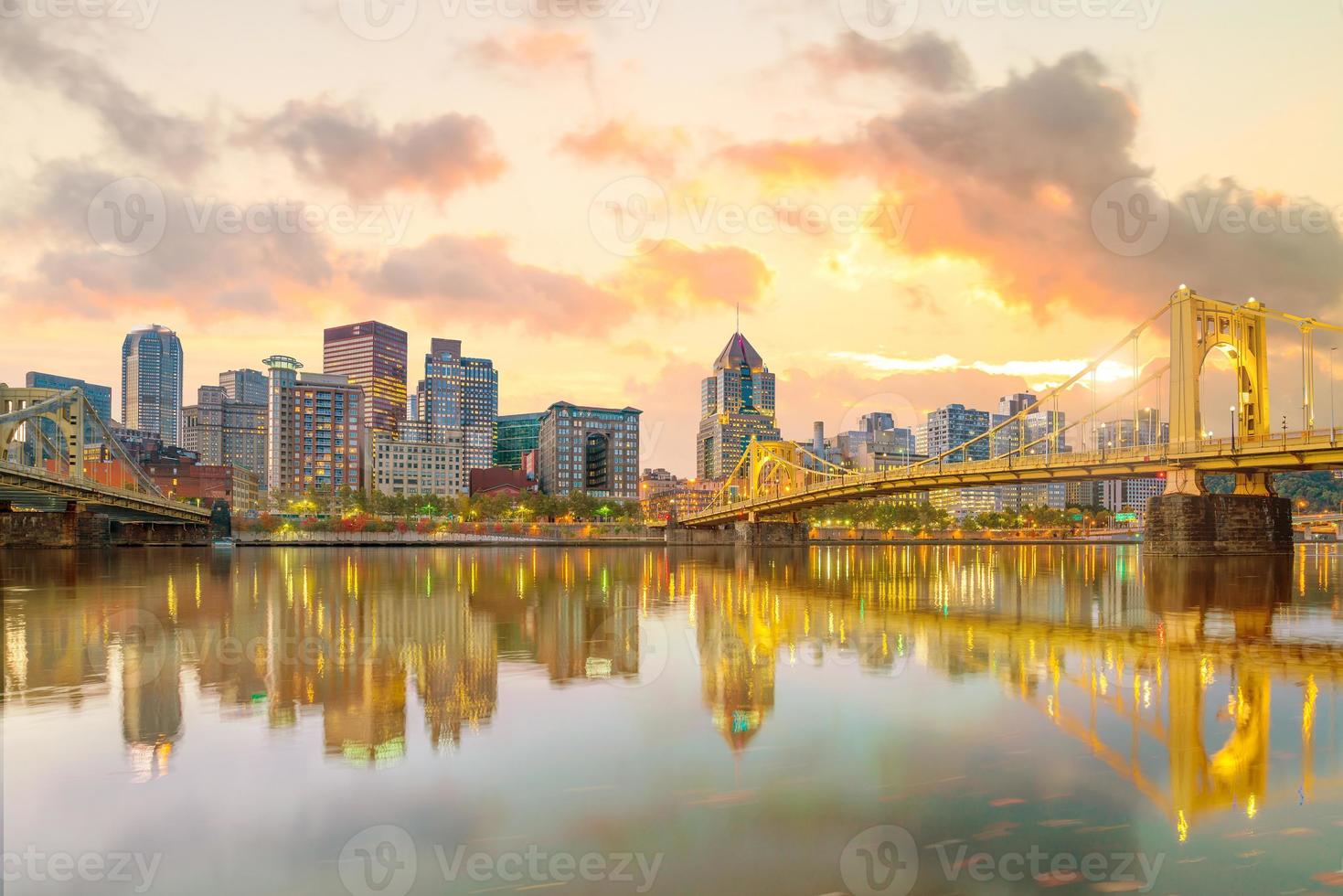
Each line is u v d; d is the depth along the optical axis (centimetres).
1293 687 1942
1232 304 7988
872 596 4628
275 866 996
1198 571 6531
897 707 1747
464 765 1353
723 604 4097
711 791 1238
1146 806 1176
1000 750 1432
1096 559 11062
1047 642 2703
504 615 3528
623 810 1162
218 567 7606
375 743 1471
